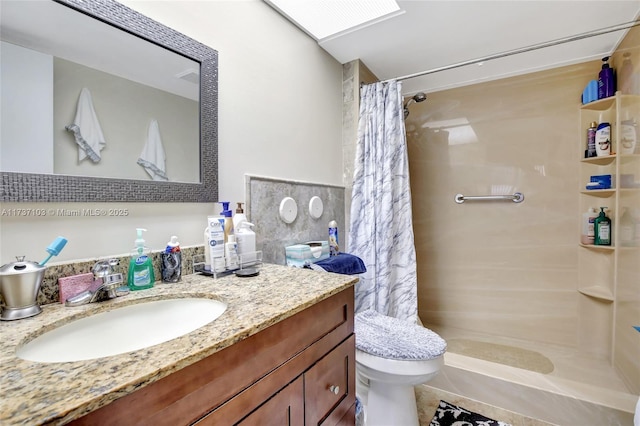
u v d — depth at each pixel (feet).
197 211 3.67
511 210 7.54
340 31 5.55
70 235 2.63
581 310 6.83
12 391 1.32
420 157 8.55
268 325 2.12
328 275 3.41
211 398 1.78
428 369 3.97
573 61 6.72
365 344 4.23
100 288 2.52
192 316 2.78
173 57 3.38
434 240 8.42
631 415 4.46
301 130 5.48
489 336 7.67
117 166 2.89
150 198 3.14
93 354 2.31
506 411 5.24
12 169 2.27
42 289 2.40
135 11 3.03
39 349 2.01
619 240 5.92
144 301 2.67
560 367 6.05
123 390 1.36
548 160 7.14
